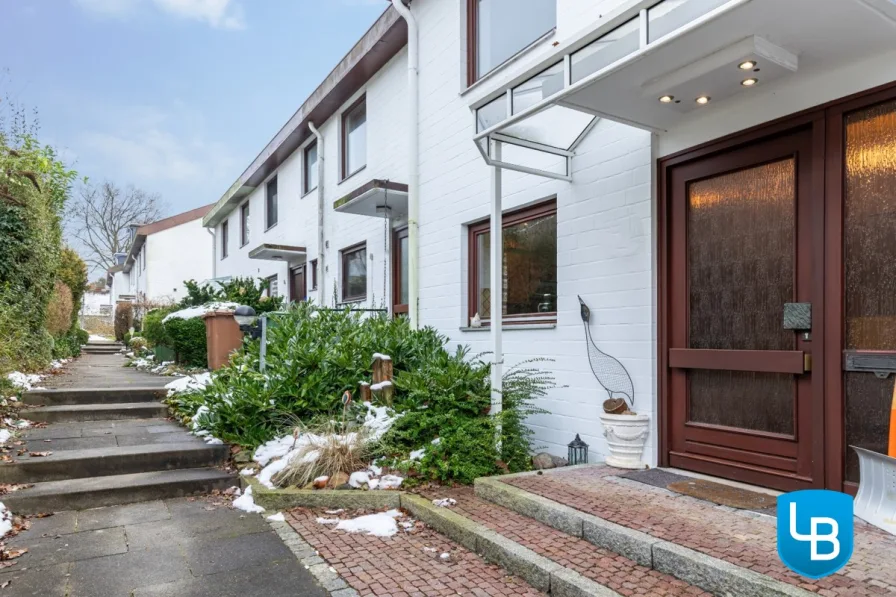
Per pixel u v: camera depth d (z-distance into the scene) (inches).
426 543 137.5
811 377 135.7
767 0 105.9
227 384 238.5
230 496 177.6
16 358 286.8
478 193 248.1
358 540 139.9
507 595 111.0
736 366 149.8
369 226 365.4
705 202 162.1
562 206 203.2
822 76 133.6
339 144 407.2
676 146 166.4
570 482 154.2
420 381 209.5
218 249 766.5
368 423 198.1
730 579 96.1
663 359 168.4
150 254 976.9
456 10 264.5
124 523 152.8
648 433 169.9
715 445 156.4
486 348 240.2
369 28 328.8
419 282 287.7
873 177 126.6
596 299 188.2
